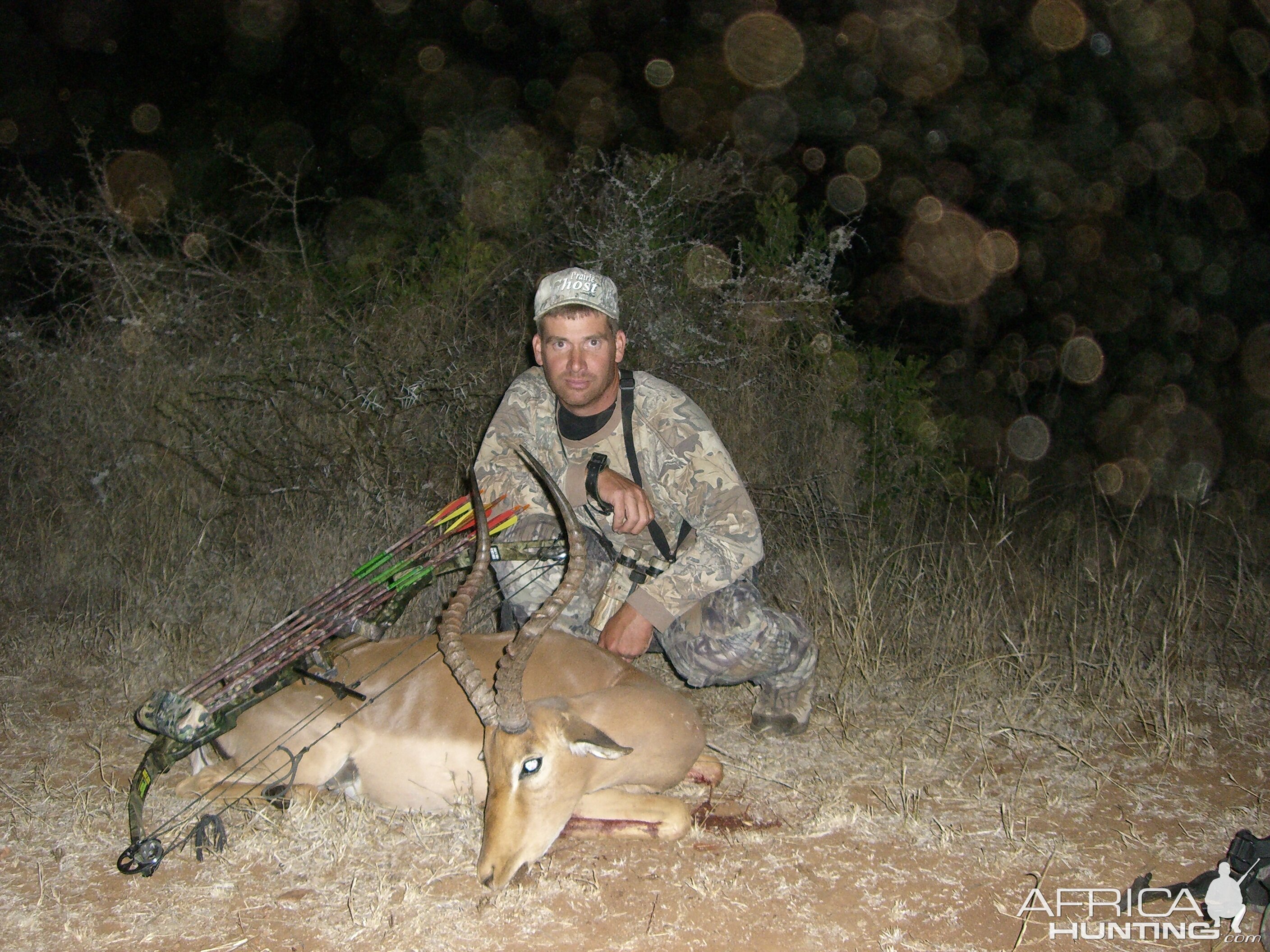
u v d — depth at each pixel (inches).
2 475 155.6
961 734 108.7
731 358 170.9
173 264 183.9
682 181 186.7
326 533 142.6
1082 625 134.7
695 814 91.2
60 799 89.4
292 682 85.0
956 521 164.1
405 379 154.5
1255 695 118.7
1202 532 173.9
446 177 229.0
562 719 80.0
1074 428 247.9
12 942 71.1
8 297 214.1
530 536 99.1
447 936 72.9
